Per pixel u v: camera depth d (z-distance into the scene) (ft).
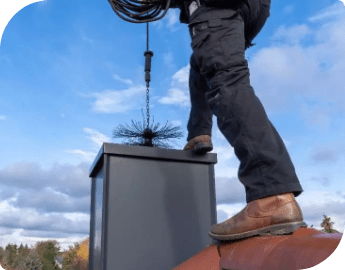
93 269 4.69
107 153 3.94
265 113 2.93
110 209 3.82
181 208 4.13
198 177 4.33
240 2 3.40
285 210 2.65
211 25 3.24
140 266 3.76
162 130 5.24
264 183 2.74
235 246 2.90
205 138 4.35
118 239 3.76
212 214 4.25
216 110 3.14
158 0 4.14
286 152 2.84
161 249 3.90
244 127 2.87
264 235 2.75
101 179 4.45
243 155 2.89
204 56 3.25
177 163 4.28
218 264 3.04
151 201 4.01
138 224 3.88
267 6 3.88
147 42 5.23
